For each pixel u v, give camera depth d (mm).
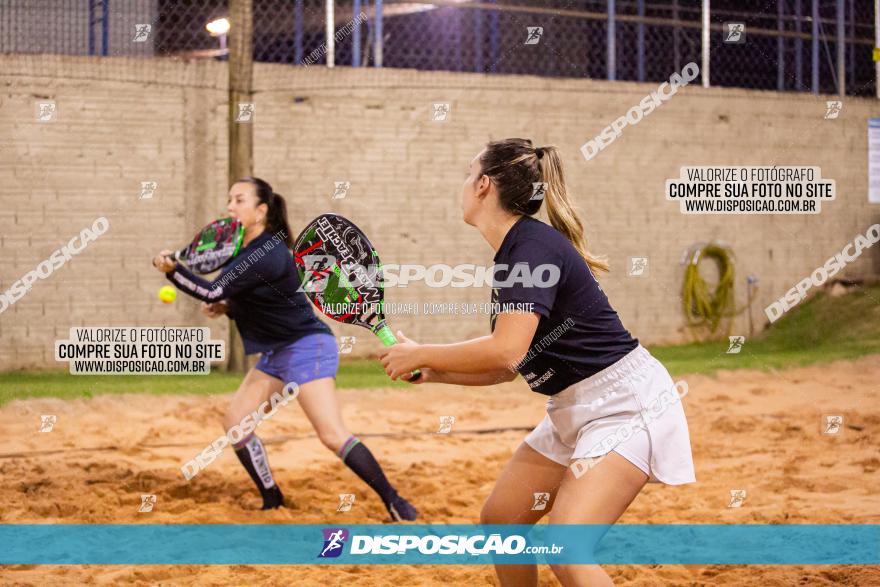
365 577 4793
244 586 4660
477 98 14172
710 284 15250
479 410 10438
